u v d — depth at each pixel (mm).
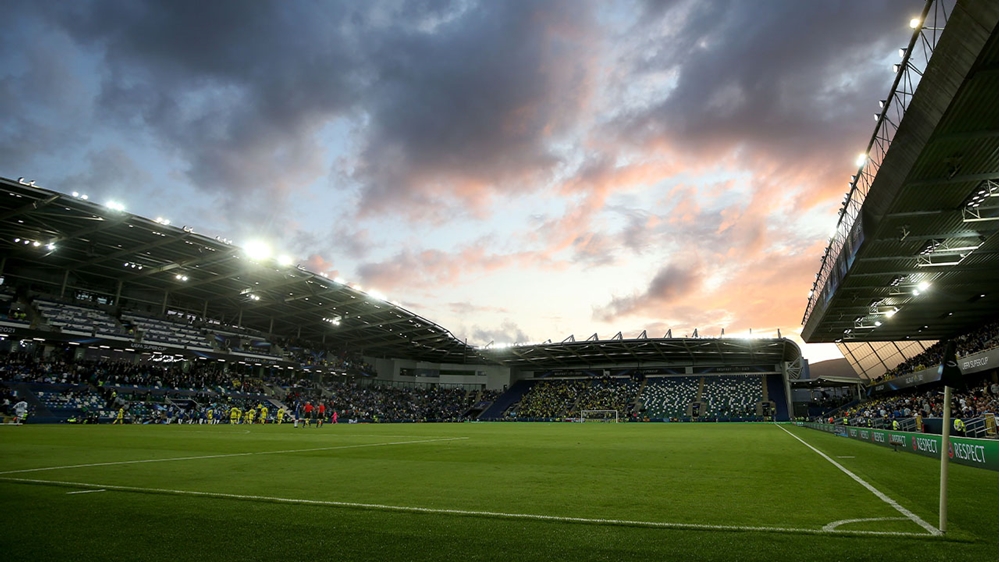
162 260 46406
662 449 17828
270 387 61250
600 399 80125
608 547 4879
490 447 18297
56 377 42688
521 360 86812
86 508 6500
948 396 5609
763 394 74375
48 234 39531
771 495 7855
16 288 45656
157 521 5840
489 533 5379
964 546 4957
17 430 25625
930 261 29344
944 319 45094
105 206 34750
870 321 46156
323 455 14234
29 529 5461
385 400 74500
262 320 65875
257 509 6492
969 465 13359
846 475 10609
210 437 22312
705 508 6738
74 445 16391
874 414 40469
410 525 5711
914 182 20203
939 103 15828
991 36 12781
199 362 58750
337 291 54500
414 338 73625
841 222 30031
